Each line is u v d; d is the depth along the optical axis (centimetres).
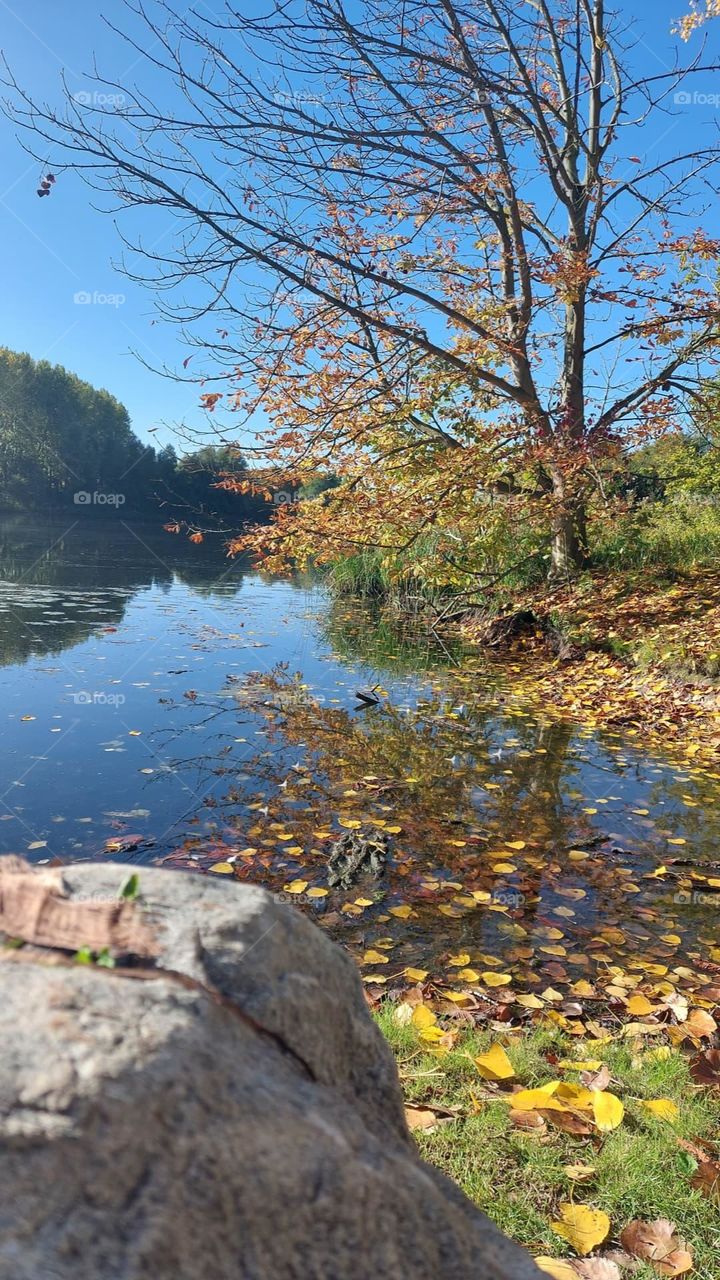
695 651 898
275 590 1988
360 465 1216
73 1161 65
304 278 1031
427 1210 86
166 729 699
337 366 1163
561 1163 211
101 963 86
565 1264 175
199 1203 68
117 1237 63
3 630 1144
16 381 5328
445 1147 214
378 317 1170
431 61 1084
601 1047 276
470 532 1199
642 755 690
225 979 91
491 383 1191
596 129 1206
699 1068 258
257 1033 89
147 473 4772
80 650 1031
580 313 1244
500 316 1166
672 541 1455
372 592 1803
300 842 480
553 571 1322
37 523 4022
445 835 502
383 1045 110
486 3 1143
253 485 1105
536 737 741
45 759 598
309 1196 75
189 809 519
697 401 1183
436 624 1350
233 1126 74
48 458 5331
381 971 339
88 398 5888
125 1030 75
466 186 1063
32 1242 61
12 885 96
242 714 765
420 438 1280
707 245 1002
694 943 375
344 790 577
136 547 3100
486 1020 297
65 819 489
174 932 95
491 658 1142
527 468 1177
